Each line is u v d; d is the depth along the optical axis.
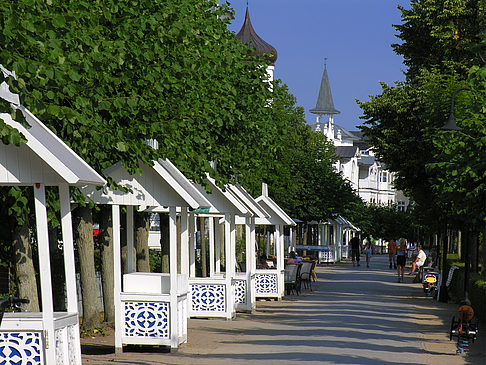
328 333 39.84
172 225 33.97
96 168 32.72
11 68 22.86
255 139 51.31
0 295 35.66
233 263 51.09
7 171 22.77
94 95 30.19
